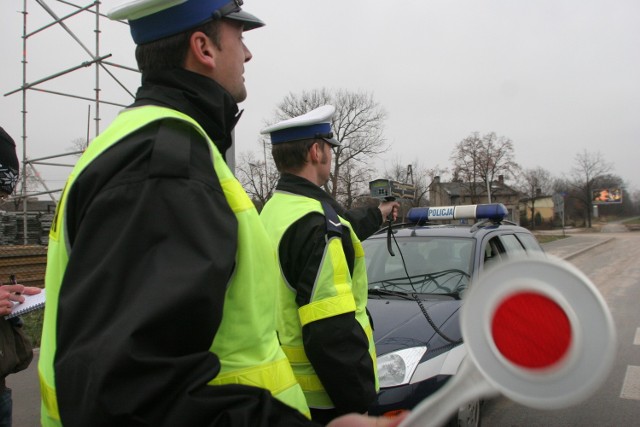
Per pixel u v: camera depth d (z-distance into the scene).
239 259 1.02
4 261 7.93
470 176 37.62
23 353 2.16
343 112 37.75
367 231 2.78
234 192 1.05
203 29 1.15
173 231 0.87
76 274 0.86
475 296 0.70
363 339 1.82
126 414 0.77
